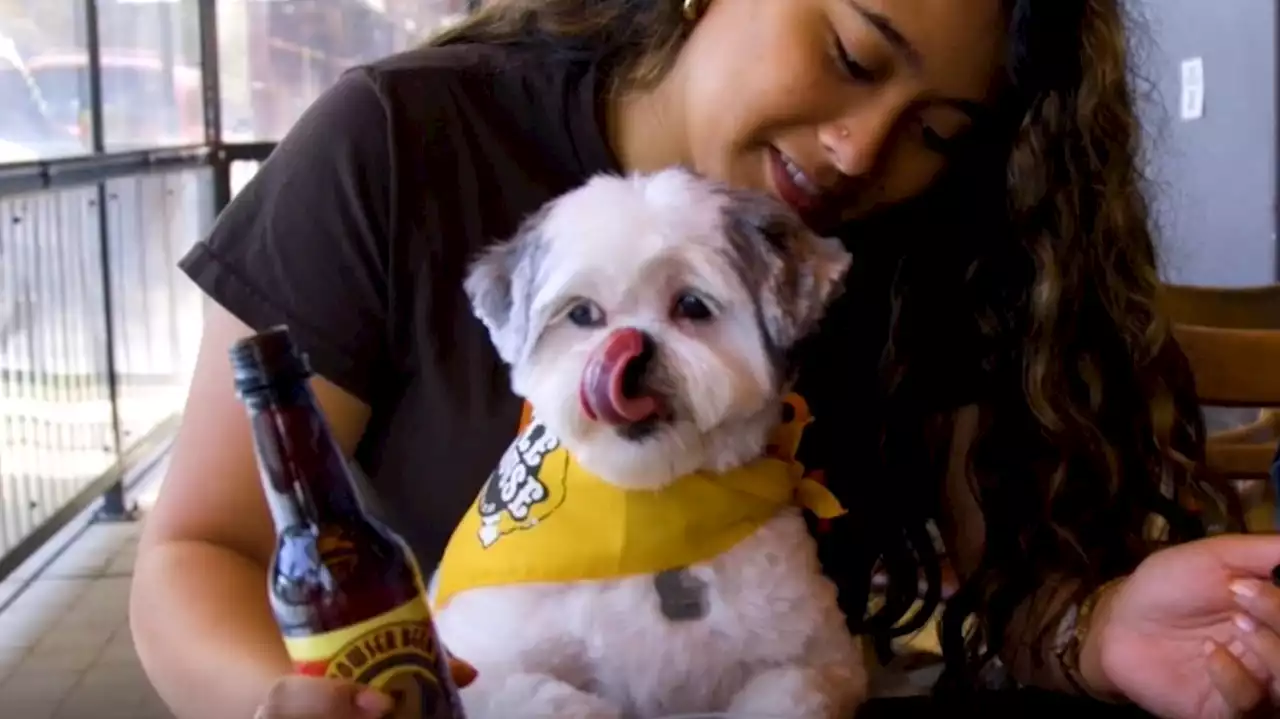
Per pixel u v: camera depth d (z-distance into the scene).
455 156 1.16
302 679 0.65
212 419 1.10
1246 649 0.93
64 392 3.43
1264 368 1.57
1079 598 1.18
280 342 0.66
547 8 1.29
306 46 5.37
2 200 2.99
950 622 1.28
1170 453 1.33
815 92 1.07
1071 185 1.26
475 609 0.94
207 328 1.13
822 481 1.13
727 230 0.96
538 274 0.98
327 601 0.66
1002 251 1.29
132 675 2.66
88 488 3.49
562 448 0.97
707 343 0.93
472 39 1.33
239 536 1.08
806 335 1.02
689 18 1.17
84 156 3.62
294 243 1.12
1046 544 1.26
